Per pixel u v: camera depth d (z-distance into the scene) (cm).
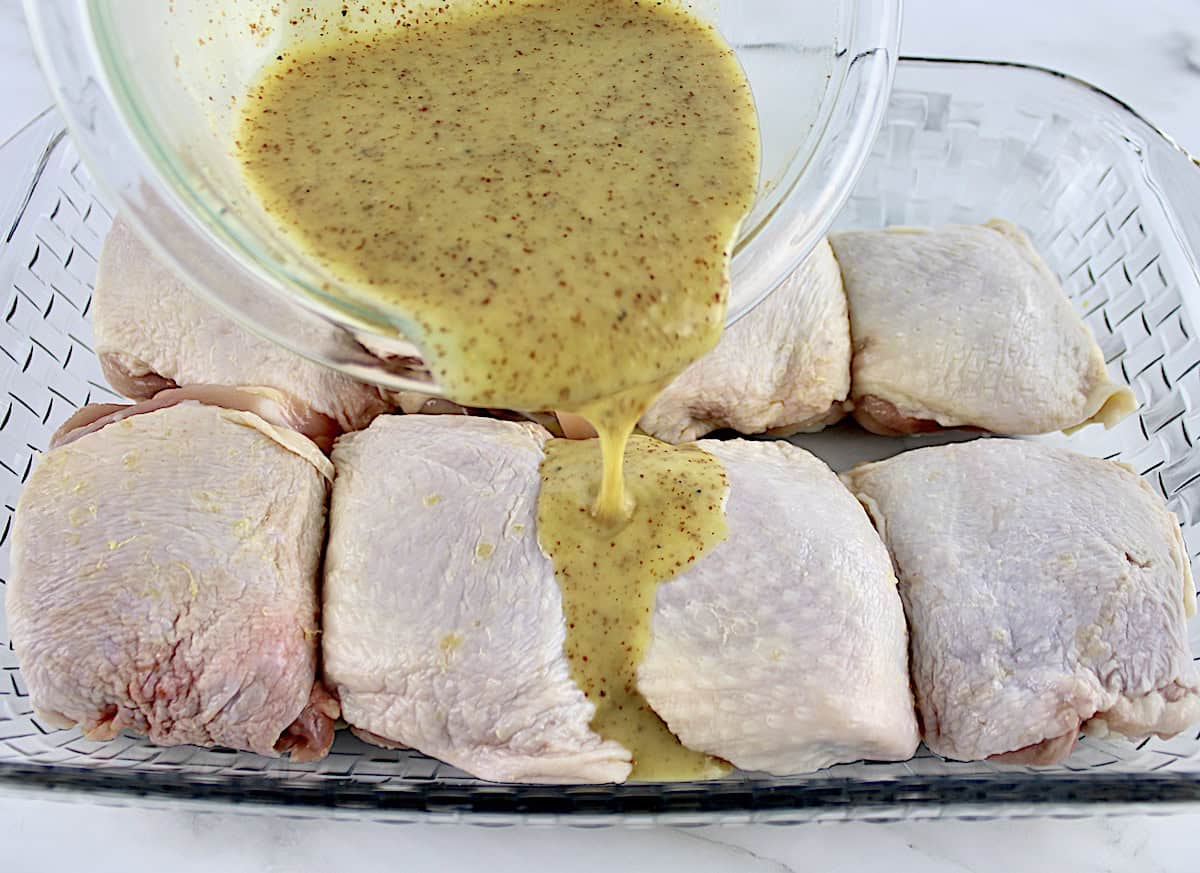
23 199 49
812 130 37
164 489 40
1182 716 39
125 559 38
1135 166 51
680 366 34
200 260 33
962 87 53
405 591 39
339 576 40
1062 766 39
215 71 36
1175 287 48
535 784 38
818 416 49
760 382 47
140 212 32
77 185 50
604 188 35
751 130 37
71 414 47
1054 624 39
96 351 46
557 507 40
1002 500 42
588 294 33
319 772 39
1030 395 47
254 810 37
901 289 48
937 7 61
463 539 39
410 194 35
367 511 40
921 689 40
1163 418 47
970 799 37
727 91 38
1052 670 39
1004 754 39
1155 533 41
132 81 33
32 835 40
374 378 33
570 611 39
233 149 36
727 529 40
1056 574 40
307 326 33
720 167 36
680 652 38
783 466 43
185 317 45
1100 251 51
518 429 43
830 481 43
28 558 39
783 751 39
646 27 40
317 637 39
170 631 38
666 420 47
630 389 34
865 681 38
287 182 35
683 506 40
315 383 45
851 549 40
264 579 39
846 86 38
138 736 40
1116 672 39
